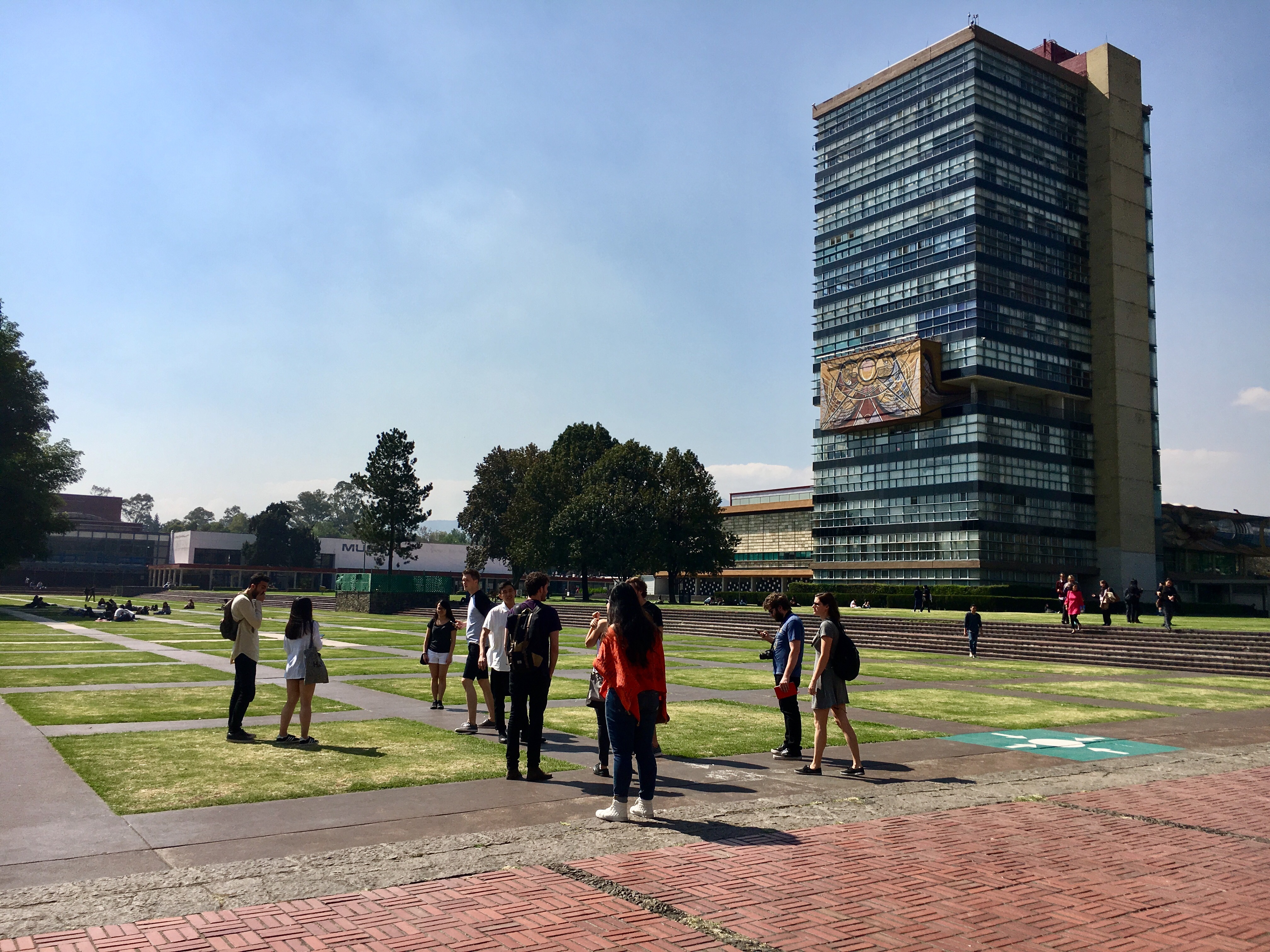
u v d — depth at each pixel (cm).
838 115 7875
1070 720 1412
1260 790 895
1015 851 659
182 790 812
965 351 6625
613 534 6775
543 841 664
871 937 487
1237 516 7981
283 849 636
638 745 739
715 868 604
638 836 682
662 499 6881
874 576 7050
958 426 6575
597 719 1016
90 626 3856
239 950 453
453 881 569
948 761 1034
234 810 743
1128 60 7525
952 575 6475
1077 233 7269
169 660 2198
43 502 5650
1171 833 721
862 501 7225
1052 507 6794
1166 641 2947
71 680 1725
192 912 507
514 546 7531
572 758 1018
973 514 6388
